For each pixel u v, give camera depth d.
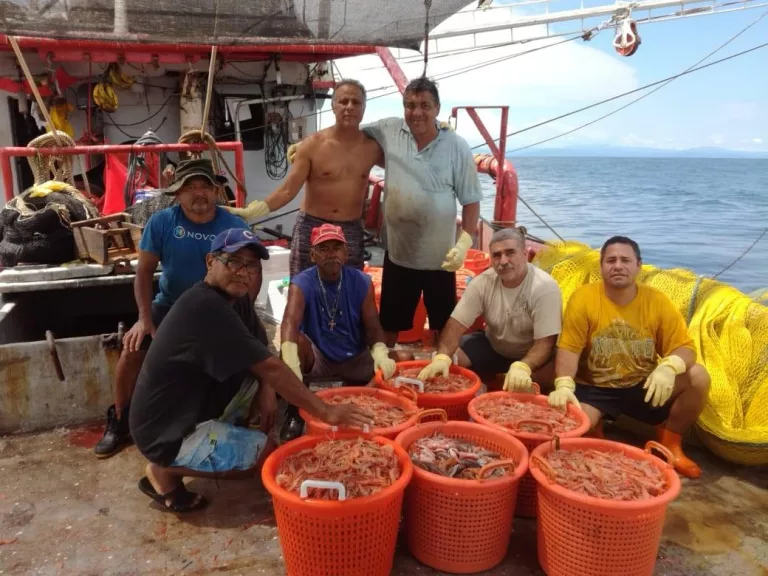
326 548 2.36
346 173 4.02
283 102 9.64
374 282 5.79
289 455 2.70
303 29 4.28
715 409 3.64
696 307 4.35
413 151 4.02
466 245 4.04
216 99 9.30
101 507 3.06
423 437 2.94
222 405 3.07
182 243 3.53
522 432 2.97
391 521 2.44
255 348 2.71
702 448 3.75
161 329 2.83
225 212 3.68
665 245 17.03
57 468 3.40
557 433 2.97
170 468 2.90
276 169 9.85
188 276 3.58
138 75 8.78
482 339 4.12
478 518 2.53
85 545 2.77
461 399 3.38
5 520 2.95
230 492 3.21
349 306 3.77
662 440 3.54
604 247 3.42
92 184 8.55
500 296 3.77
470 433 2.97
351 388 3.42
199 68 8.81
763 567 2.69
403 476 2.45
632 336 3.48
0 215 4.66
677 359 3.31
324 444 2.75
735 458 3.46
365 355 3.90
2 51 7.55
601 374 3.57
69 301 5.64
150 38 3.93
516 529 2.97
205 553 2.72
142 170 7.09
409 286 4.32
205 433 2.92
